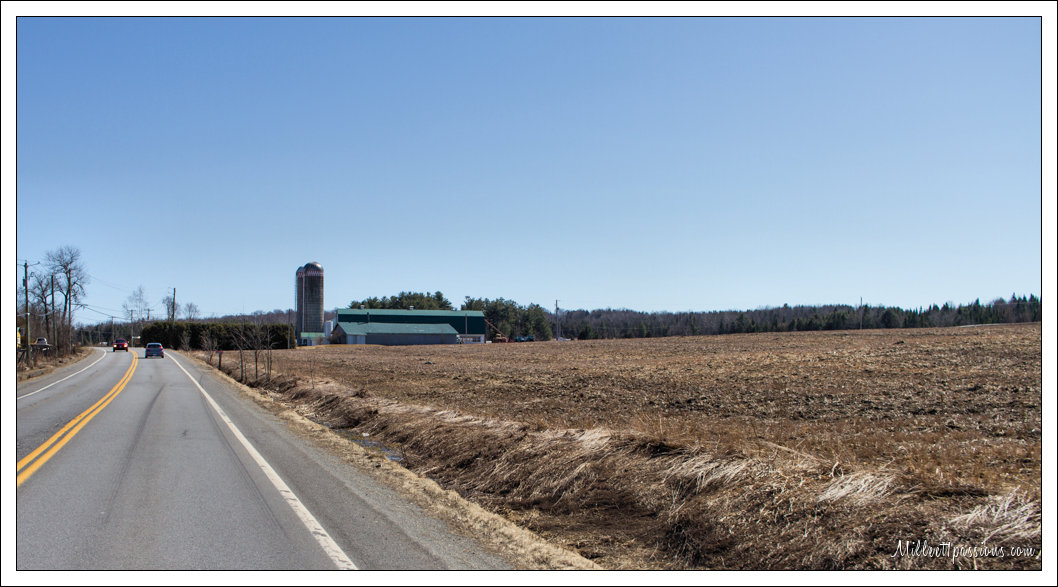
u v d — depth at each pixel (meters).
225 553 6.37
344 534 7.10
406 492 9.38
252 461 11.30
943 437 12.39
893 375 24.27
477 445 11.84
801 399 19.58
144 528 7.14
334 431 16.81
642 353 52.06
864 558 5.91
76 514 7.68
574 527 7.96
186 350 86.50
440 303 155.50
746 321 134.75
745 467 7.87
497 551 6.86
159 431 14.98
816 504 6.74
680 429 11.58
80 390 28.19
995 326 61.59
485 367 39.06
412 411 16.33
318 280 103.44
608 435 10.25
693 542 6.92
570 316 176.38
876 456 10.15
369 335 101.12
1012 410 15.88
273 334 84.44
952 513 6.30
